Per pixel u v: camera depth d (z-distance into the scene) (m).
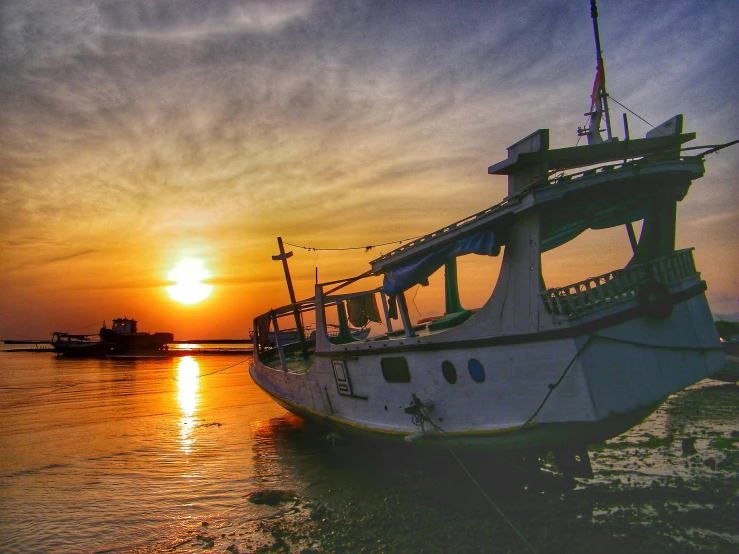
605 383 9.21
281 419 23.48
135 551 9.66
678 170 10.03
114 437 19.86
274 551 9.36
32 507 11.99
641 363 9.60
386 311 17.72
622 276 9.80
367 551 8.98
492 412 10.61
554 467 12.98
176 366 62.22
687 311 10.34
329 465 15.23
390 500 11.46
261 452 17.11
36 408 27.62
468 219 10.96
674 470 12.24
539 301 9.69
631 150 10.43
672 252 10.60
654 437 15.47
